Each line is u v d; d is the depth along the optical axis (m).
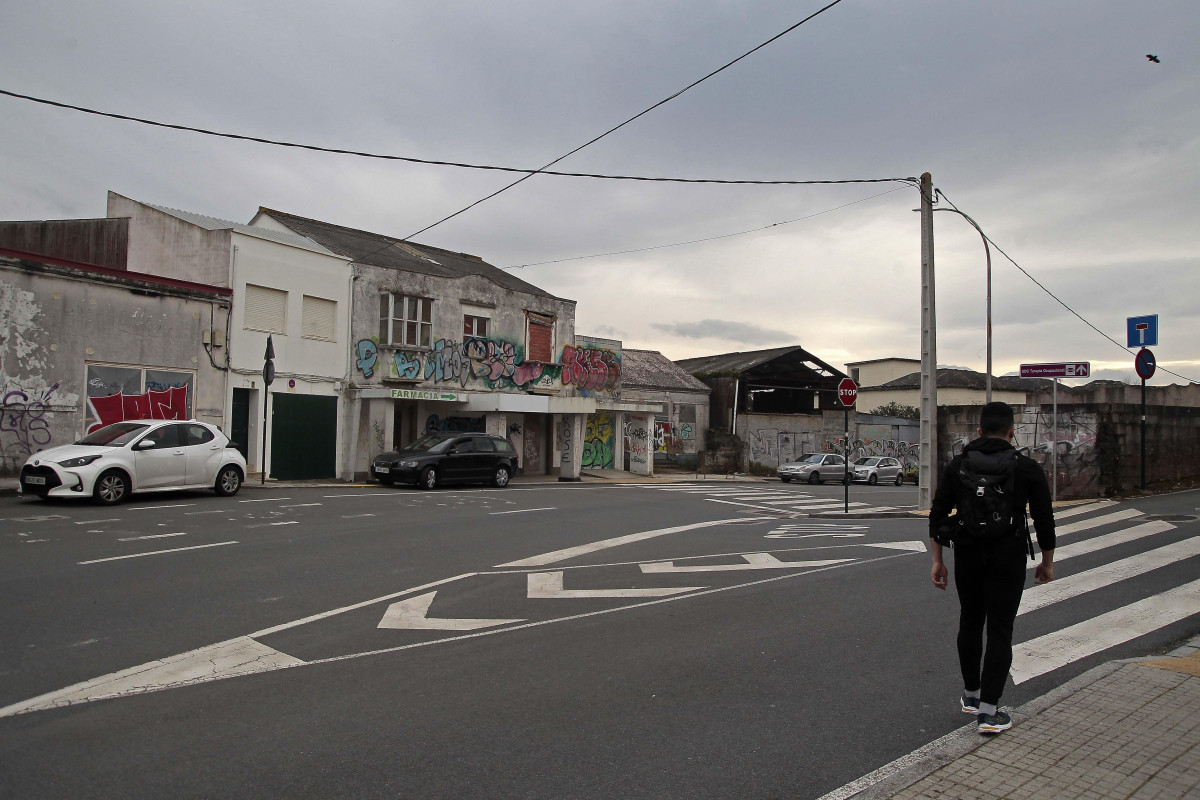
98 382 17.67
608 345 33.94
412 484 21.64
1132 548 11.58
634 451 33.50
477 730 4.68
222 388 20.23
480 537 12.33
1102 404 19.86
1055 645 6.75
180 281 19.27
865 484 35.62
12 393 16.20
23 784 3.84
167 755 4.21
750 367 40.78
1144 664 5.96
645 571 9.96
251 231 22.56
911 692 5.55
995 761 4.21
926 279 17.91
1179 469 22.69
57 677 5.39
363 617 7.29
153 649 6.07
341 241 26.39
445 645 6.46
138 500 14.78
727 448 38.59
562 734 4.66
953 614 7.86
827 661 6.24
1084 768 4.13
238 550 10.12
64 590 7.69
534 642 6.61
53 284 16.88
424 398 24.44
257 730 4.59
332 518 13.55
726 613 7.77
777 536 13.55
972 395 49.38
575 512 16.25
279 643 6.36
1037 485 4.75
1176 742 4.47
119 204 22.84
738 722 4.93
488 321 28.03
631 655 6.29
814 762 4.37
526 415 30.17
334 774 4.04
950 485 4.95
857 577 9.76
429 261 29.09
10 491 15.20
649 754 4.42
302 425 22.38
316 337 22.83
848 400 17.61
